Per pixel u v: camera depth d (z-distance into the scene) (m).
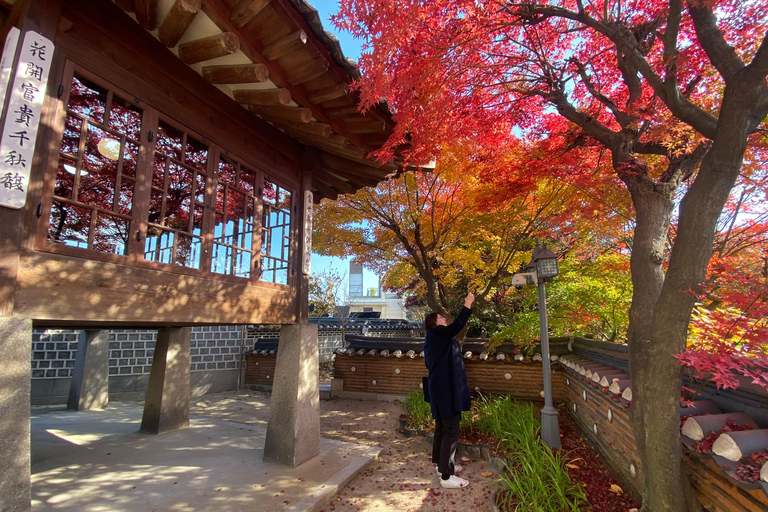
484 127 4.67
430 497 3.73
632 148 3.56
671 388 2.37
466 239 7.16
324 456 4.66
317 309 14.79
